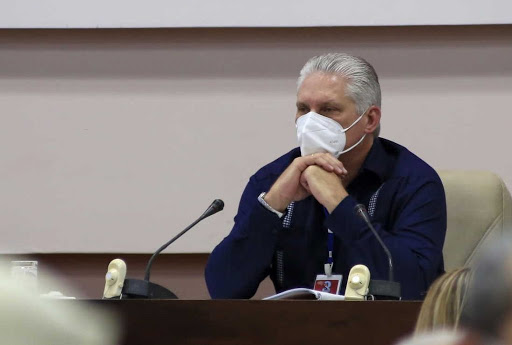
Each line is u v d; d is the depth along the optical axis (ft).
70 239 34.30
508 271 8.86
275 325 17.17
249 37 34.30
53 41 34.47
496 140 33.76
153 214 34.27
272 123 34.24
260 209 25.72
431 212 25.98
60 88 34.53
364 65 26.86
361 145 26.63
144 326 17.21
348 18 33.14
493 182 28.22
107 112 34.53
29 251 34.35
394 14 33.01
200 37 34.37
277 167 27.81
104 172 34.42
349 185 26.89
